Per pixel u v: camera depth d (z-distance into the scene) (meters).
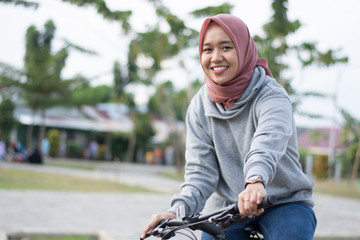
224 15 2.04
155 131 31.28
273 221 1.98
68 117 31.25
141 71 19.42
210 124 2.21
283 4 10.59
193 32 14.11
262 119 1.96
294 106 13.94
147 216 7.42
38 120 27.81
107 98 39.81
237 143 2.13
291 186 2.03
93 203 8.67
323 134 21.00
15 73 22.77
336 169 24.61
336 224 7.65
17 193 9.44
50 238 5.42
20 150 21.86
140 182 15.06
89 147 30.17
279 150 1.86
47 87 23.12
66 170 18.38
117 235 5.46
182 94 19.27
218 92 2.06
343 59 12.27
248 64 2.07
